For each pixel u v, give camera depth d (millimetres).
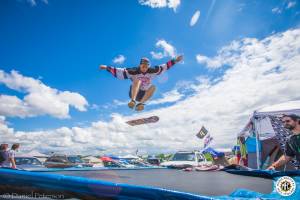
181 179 3523
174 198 1732
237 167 5219
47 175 1869
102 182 1809
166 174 4367
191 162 10258
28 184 1851
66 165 12844
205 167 5242
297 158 3994
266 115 7336
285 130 7059
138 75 4332
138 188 1764
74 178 1837
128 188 1771
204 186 2775
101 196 1766
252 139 10773
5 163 7012
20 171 1939
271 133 8070
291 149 4047
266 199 1973
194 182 3154
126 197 1755
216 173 4652
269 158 8430
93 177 3301
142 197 1741
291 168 5332
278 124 7207
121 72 4336
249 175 4055
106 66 4391
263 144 8672
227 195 2215
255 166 10547
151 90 4438
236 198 1989
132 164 18500
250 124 8914
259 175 3854
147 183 2988
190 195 1752
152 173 4527
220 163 7656
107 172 4383
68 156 13758
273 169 4133
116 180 3191
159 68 4312
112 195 1763
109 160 18047
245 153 11219
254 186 2779
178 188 2621
